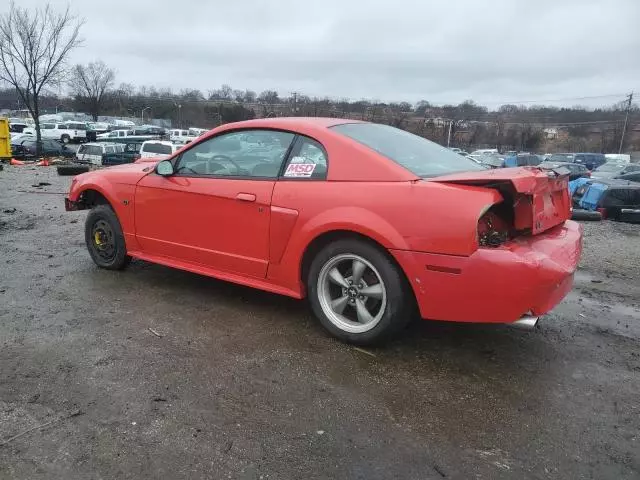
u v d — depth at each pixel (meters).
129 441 2.43
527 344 3.64
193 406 2.72
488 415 2.72
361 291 3.40
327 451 2.39
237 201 3.84
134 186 4.56
